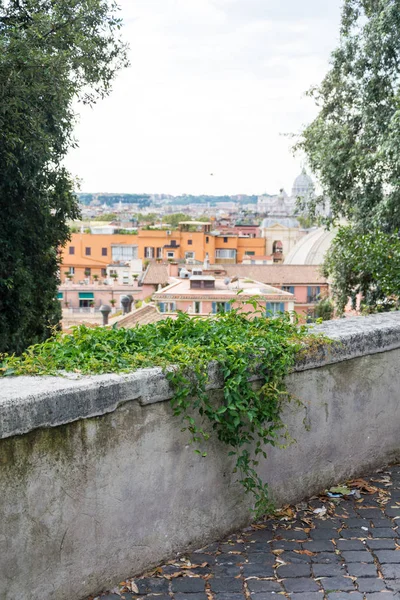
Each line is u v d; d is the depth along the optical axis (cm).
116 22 1190
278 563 301
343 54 1421
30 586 246
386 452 425
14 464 237
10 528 238
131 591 277
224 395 311
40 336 1532
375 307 819
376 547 316
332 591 277
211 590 278
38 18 1055
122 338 324
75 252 9325
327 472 384
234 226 14375
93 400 258
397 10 1296
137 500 285
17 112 993
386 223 1338
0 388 247
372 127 1383
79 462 259
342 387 386
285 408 351
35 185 1264
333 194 1472
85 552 266
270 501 351
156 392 283
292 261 7781
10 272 1299
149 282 6500
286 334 360
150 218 18275
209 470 317
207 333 344
